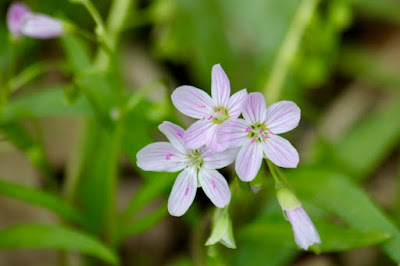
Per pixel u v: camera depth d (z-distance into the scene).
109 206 0.20
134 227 0.20
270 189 0.20
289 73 0.23
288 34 0.22
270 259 0.20
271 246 0.20
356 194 0.19
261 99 0.16
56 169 0.23
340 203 0.19
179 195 0.17
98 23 0.19
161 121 0.20
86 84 0.20
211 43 0.23
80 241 0.19
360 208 0.19
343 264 0.22
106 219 0.21
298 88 0.23
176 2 0.23
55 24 0.19
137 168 0.20
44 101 0.20
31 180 0.23
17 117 0.20
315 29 0.23
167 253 0.22
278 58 0.22
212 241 0.17
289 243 0.19
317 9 0.23
